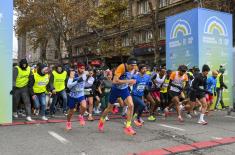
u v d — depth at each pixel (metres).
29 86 11.48
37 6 31.48
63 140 8.70
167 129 10.41
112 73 13.71
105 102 13.60
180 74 11.76
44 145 8.18
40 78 11.81
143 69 10.82
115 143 8.44
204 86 11.80
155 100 12.29
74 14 31.23
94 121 11.78
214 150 8.06
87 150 7.77
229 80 16.47
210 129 10.55
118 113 14.06
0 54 10.80
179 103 12.28
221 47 16.05
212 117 13.32
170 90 11.91
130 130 9.09
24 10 32.25
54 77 12.72
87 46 39.19
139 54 33.12
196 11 15.19
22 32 34.41
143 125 11.09
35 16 31.83
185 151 7.86
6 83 10.91
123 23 30.30
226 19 16.27
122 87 9.13
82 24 32.78
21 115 13.16
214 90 15.48
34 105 12.06
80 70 9.68
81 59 44.41
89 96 11.99
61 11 31.14
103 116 9.89
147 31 32.97
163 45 30.00
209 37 15.55
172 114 14.09
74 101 9.76
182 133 9.82
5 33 10.87
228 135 9.73
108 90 13.49
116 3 29.56
